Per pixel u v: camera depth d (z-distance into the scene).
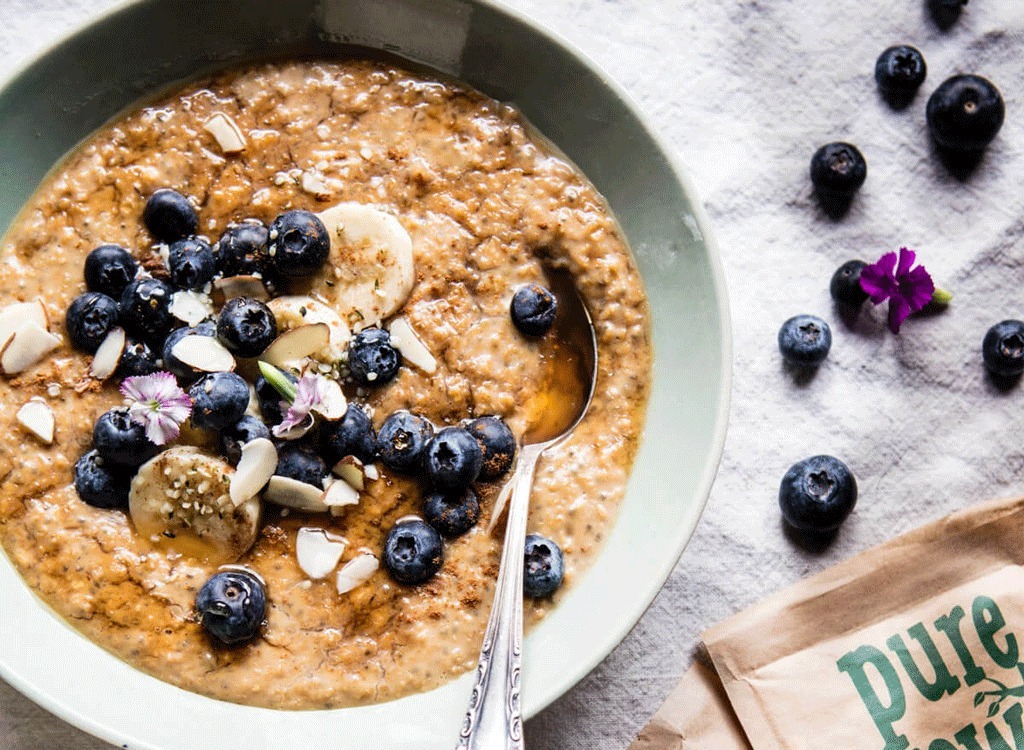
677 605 0.45
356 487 0.42
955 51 0.47
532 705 0.40
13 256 0.42
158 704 0.41
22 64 0.41
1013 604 0.45
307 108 0.43
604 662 0.45
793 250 0.47
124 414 0.41
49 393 0.42
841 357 0.46
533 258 0.43
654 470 0.42
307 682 0.41
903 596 0.45
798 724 0.45
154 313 0.41
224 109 0.43
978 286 0.47
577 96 0.43
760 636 0.45
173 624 0.41
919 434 0.46
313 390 0.41
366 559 0.41
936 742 0.45
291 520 0.42
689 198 0.42
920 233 0.47
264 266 0.42
